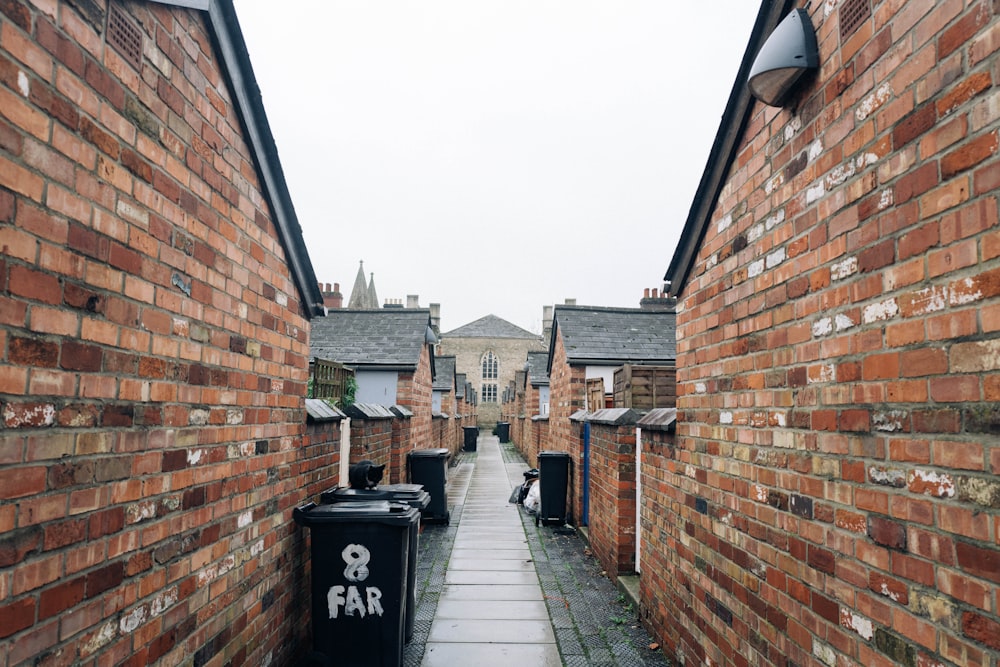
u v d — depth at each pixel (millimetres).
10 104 1612
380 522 4031
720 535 3502
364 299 54125
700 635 3787
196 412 2643
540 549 8078
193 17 2621
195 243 2641
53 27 1779
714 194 3678
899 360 2021
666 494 4527
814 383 2543
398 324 15148
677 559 4254
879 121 2160
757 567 3025
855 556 2240
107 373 2031
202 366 2701
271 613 3553
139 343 2215
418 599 5988
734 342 3373
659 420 4684
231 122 3000
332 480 4910
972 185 1721
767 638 2912
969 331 1720
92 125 1957
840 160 2398
